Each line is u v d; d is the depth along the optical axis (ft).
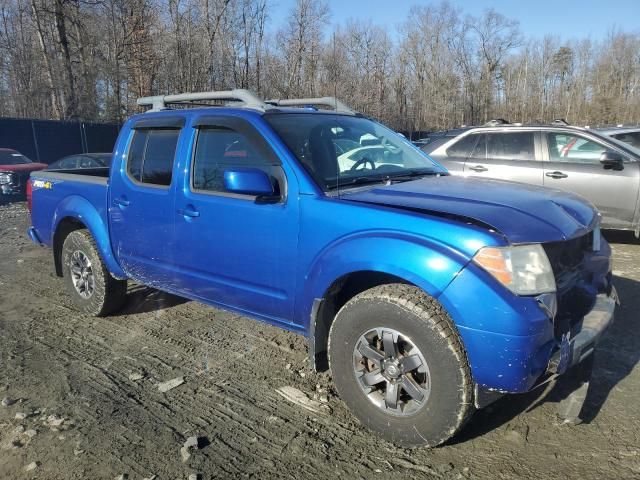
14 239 30.63
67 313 17.47
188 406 11.63
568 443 10.03
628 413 10.96
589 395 11.68
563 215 10.32
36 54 112.78
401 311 9.41
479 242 8.99
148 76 111.45
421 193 10.87
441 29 213.25
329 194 10.95
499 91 246.47
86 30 106.52
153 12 107.96
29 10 113.39
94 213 16.08
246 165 12.09
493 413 11.03
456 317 8.93
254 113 12.37
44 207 18.29
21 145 72.90
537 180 24.90
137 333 15.69
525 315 8.64
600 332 9.72
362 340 10.17
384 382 10.09
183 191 13.21
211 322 16.47
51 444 10.27
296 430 10.70
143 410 11.48
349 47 159.74
